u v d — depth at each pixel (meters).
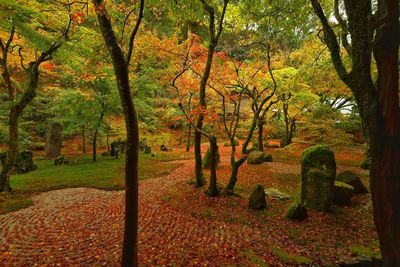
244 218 8.66
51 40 9.95
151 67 17.98
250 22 10.02
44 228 7.70
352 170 14.58
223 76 12.59
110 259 5.90
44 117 26.98
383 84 3.51
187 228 7.86
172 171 16.61
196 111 10.44
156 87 20.09
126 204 4.38
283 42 19.31
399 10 3.41
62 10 9.38
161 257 6.06
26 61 14.44
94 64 12.27
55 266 5.54
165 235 7.35
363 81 3.76
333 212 8.99
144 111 21.53
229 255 6.17
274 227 7.91
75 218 8.62
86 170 16.66
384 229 3.51
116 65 4.01
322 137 15.46
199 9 8.11
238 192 11.48
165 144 26.94
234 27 11.25
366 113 3.69
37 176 14.93
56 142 22.02
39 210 9.34
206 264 5.76
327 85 14.13
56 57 11.24
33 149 24.86
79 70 14.92
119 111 19.88
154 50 13.28
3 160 16.25
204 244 6.79
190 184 12.56
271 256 6.11
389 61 3.44
